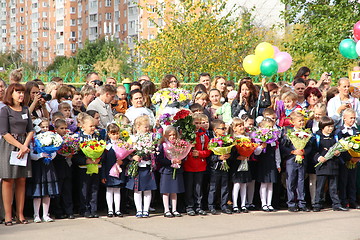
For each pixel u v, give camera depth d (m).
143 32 70.44
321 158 10.76
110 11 87.69
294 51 24.05
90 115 10.29
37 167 9.66
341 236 8.43
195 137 10.16
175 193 10.33
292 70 25.19
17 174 9.34
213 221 9.72
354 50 12.66
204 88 12.02
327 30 22.72
